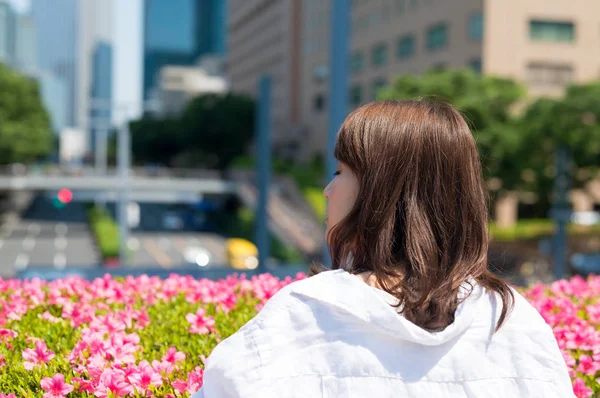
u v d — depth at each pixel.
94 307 3.09
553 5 43.31
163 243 55.94
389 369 1.28
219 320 2.97
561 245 30.92
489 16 42.56
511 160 34.66
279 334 1.29
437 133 1.46
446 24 45.41
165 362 2.25
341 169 1.55
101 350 2.29
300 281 1.36
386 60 52.81
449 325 1.35
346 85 9.31
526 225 42.09
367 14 55.72
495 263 1.85
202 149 77.56
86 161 111.88
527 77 43.31
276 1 79.31
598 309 3.42
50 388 1.93
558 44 43.47
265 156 22.33
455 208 1.45
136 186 58.56
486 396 1.31
